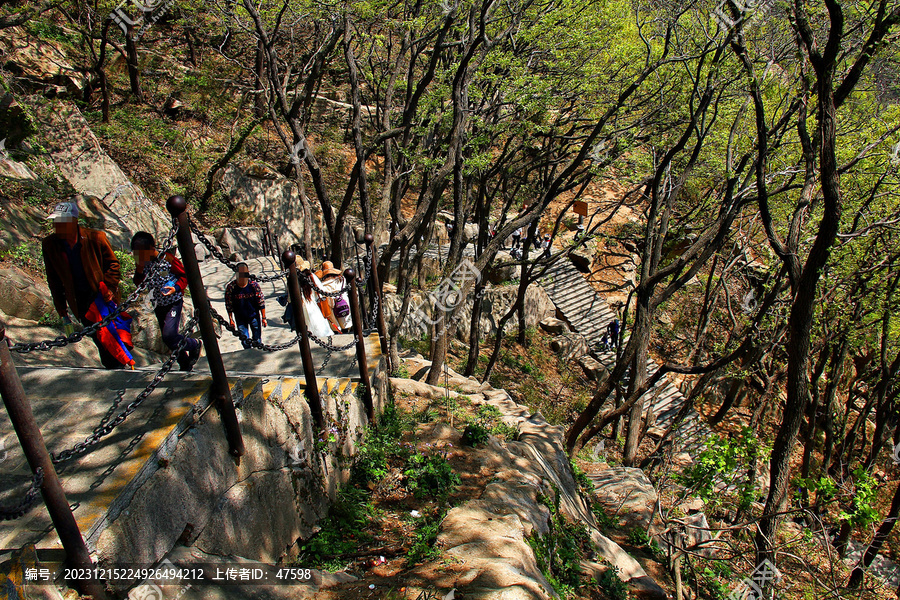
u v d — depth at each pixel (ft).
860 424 69.05
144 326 26.53
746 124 51.70
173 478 10.90
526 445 27.78
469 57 36.27
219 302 40.34
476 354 58.29
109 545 9.16
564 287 88.79
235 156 71.46
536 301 81.97
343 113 92.48
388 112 46.06
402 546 16.85
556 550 19.29
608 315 87.25
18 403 7.63
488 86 49.57
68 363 23.08
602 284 92.48
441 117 51.52
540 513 19.99
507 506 18.89
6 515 7.36
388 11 45.09
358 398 22.77
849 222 47.62
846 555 50.75
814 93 30.32
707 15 39.09
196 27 68.69
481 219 59.26
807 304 27.14
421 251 47.96
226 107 78.95
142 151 64.23
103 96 64.03
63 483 9.59
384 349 27.30
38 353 22.41
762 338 49.26
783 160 47.60
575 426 45.75
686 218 67.41
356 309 22.02
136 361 24.73
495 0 37.96
